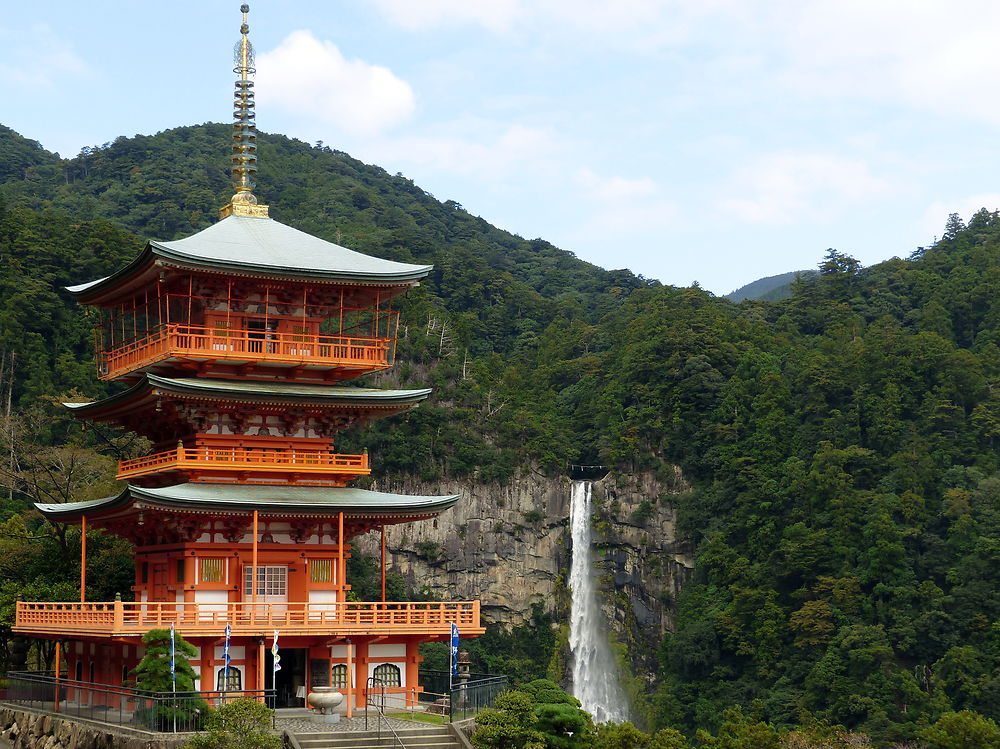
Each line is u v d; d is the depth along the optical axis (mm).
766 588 164500
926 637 150375
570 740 57500
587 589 183625
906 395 183625
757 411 187125
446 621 65062
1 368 154000
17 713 65500
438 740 54375
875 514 162625
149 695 54375
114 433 138125
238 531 64000
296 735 52750
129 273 66438
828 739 84688
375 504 64250
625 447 189125
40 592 79562
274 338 67625
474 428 189125
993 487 165625
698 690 163375
